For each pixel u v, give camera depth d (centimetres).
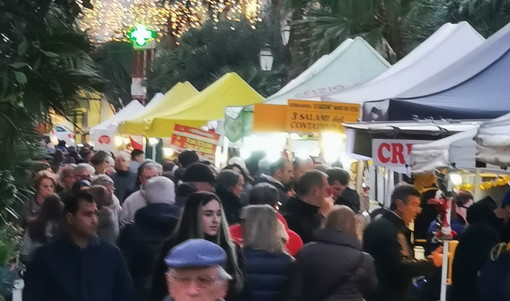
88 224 794
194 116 2286
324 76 1786
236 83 2380
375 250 955
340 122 1510
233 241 816
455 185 1329
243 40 4288
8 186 965
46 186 1194
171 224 945
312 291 817
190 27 4178
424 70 1566
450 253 1148
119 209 1300
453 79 1296
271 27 4231
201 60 4400
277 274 828
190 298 456
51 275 786
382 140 1239
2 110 792
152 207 949
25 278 792
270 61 2861
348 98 1526
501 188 1366
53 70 785
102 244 809
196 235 784
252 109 1761
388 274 955
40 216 1008
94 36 841
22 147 914
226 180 1199
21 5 760
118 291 809
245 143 1981
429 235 1223
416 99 1245
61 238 802
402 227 991
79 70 796
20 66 745
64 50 777
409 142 1224
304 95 1739
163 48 4647
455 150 971
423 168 1024
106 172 1870
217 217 789
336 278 812
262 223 835
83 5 816
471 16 2766
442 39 1620
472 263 988
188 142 2242
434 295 1164
